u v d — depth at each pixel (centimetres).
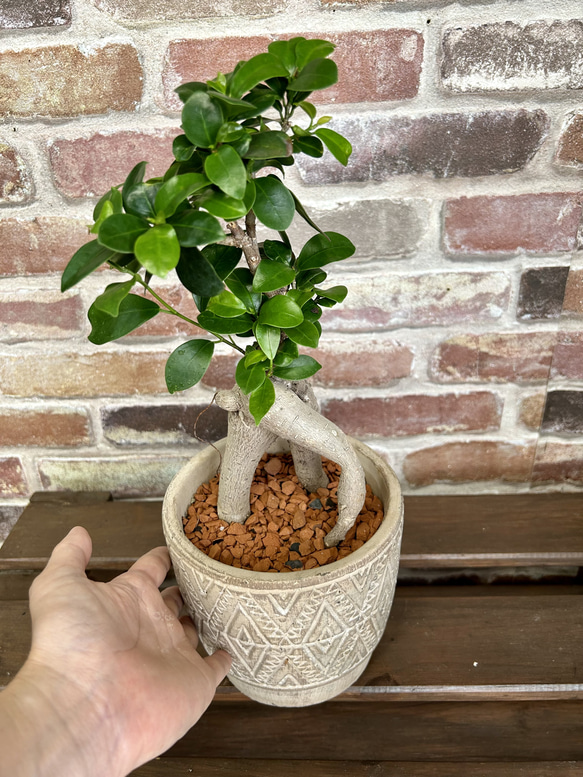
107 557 89
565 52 72
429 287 87
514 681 74
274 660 64
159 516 97
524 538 90
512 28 71
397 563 67
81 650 57
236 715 78
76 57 73
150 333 90
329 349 91
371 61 73
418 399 95
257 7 71
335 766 72
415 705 79
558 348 90
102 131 77
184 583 65
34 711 52
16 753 49
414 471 101
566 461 100
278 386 61
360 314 89
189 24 72
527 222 82
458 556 88
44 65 74
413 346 91
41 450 100
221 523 70
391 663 77
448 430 98
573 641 79
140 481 103
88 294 88
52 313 89
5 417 97
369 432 98
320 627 61
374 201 81
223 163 43
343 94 75
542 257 84
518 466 100
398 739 75
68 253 85
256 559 67
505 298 87
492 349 91
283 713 78
